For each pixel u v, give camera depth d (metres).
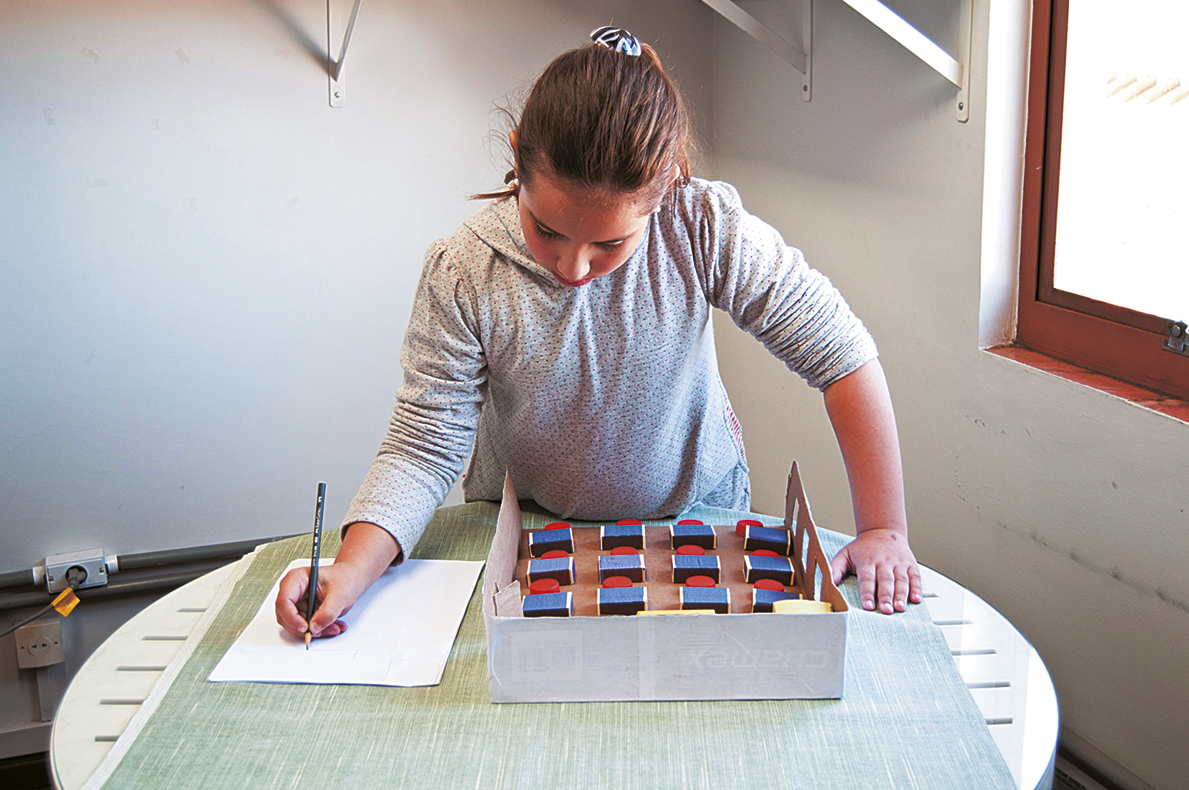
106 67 1.70
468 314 0.93
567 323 0.93
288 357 1.95
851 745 0.72
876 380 0.99
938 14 1.38
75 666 1.92
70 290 1.78
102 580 1.87
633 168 0.70
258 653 0.85
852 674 0.80
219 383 1.91
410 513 0.97
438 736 0.74
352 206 1.91
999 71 1.30
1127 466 1.16
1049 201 1.31
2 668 1.85
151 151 1.76
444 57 1.89
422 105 1.90
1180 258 1.16
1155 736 1.16
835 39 1.64
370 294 1.97
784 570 0.91
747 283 0.95
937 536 1.56
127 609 1.92
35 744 1.88
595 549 0.99
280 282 1.90
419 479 0.99
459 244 0.93
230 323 1.89
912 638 0.85
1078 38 1.24
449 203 1.97
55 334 1.79
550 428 1.02
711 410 1.08
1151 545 1.13
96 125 1.72
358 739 0.73
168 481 1.93
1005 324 1.41
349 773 0.70
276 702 0.78
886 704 0.76
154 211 1.79
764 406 2.06
